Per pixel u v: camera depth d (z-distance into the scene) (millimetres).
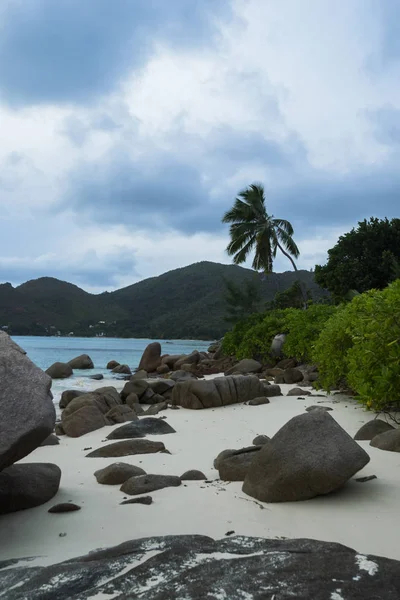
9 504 4176
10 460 3609
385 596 2246
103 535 3596
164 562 2723
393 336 8281
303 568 2553
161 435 7746
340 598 2229
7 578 2684
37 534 3656
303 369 16875
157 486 4801
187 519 3895
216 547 2961
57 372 21781
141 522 3852
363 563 2607
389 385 7812
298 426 4625
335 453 4383
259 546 2980
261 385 11734
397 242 33000
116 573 2660
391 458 5578
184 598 2277
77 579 2594
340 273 32719
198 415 9883
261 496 4402
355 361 9055
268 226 37188
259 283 40375
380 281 32562
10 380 3861
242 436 7543
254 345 22219
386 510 3992
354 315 10453
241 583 2398
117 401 11320
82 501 4465
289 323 20156
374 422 6934
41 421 3670
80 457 6578
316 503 4227
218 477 5316
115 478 5125
